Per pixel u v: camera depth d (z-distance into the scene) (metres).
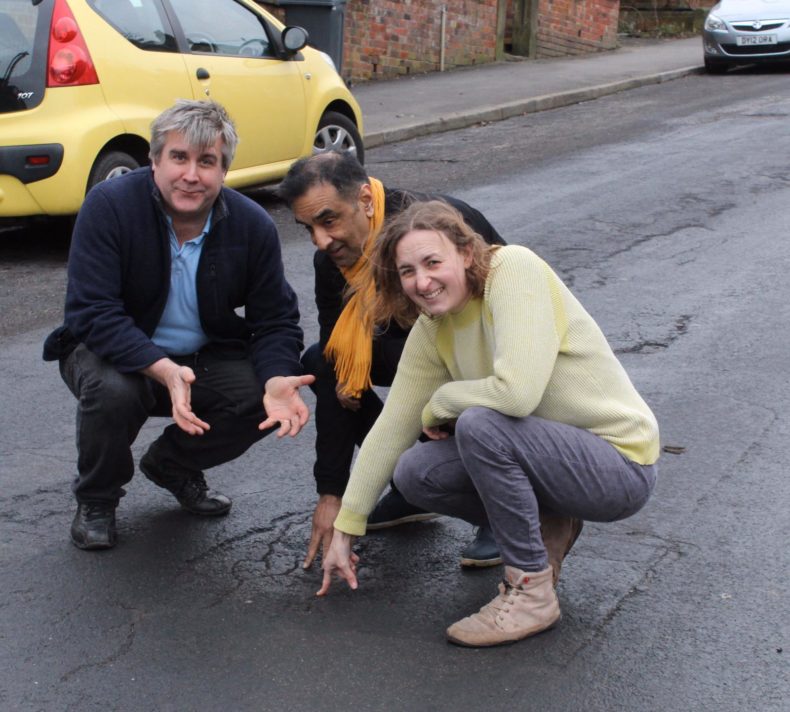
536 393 3.08
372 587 3.63
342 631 3.37
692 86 16.20
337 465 3.71
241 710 3.01
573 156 10.74
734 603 3.48
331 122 9.38
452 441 3.38
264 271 3.89
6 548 3.86
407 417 3.39
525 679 3.12
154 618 3.44
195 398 3.91
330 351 3.66
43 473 4.46
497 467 3.16
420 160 10.96
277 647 3.29
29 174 7.20
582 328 3.22
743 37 17.17
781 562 3.71
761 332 5.88
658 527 3.96
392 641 3.32
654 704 3.01
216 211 3.77
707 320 6.08
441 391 3.24
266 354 3.87
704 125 12.20
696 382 5.26
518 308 3.09
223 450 3.99
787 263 7.05
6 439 4.80
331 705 3.02
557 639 3.30
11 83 7.21
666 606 3.47
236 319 3.93
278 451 4.67
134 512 4.15
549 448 3.18
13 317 6.42
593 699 3.03
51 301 6.70
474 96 14.57
